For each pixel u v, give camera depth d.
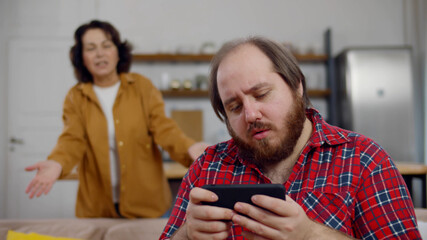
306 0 4.13
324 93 3.84
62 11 4.05
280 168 0.85
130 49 1.75
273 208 0.63
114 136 1.63
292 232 0.64
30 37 4.04
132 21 4.05
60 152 1.51
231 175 0.88
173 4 4.09
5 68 4.01
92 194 1.65
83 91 1.63
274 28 4.11
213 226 0.69
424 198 2.32
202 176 0.91
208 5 4.11
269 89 0.77
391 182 0.72
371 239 0.70
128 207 1.62
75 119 1.62
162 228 1.27
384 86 3.58
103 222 1.34
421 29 3.97
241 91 0.77
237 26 4.11
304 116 0.83
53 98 4.01
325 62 4.06
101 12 4.05
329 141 0.80
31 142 3.98
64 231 1.26
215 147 0.96
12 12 4.04
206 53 3.86
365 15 4.12
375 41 4.11
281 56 0.80
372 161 0.75
